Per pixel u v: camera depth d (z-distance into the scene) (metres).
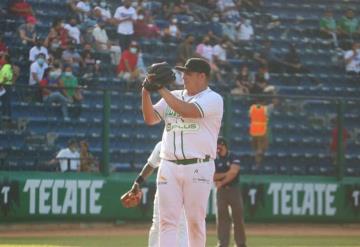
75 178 48.09
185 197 20.06
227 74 60.25
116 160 49.75
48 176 47.66
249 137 51.97
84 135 48.97
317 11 70.19
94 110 49.88
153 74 19.09
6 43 57.00
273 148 52.50
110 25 60.22
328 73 65.12
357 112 54.38
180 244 24.00
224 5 65.69
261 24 67.12
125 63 57.16
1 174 46.75
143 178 22.81
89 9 60.31
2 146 47.09
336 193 53.09
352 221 53.47
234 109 51.78
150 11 63.22
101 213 48.53
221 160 34.38
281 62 63.28
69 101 48.84
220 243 34.72
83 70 56.00
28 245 37.97
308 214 52.56
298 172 52.94
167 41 61.53
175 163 19.92
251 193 51.31
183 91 20.70
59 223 48.03
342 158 53.62
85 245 38.44
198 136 19.81
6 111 47.25
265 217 51.59
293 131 52.94
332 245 41.12
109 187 48.72
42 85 49.94
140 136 50.56
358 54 65.81
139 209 49.22
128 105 50.72
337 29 68.19
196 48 60.84
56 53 55.28
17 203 46.94
